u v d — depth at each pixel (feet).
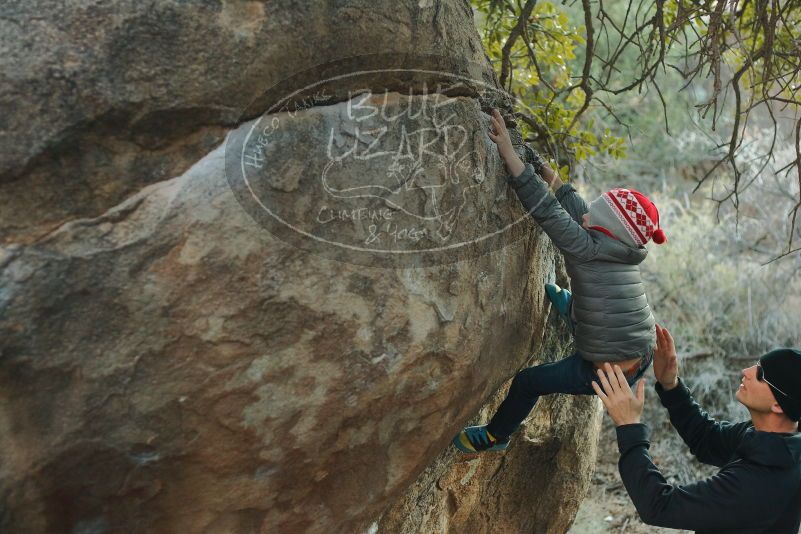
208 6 5.71
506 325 8.34
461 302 7.39
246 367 6.04
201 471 6.20
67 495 5.75
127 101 5.46
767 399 7.67
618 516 16.98
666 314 21.95
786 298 21.56
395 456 7.61
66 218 5.41
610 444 19.69
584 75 12.67
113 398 5.61
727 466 7.80
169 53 5.59
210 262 5.78
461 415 8.23
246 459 6.34
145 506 6.14
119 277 5.52
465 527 11.44
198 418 5.98
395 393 6.98
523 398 9.50
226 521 6.57
